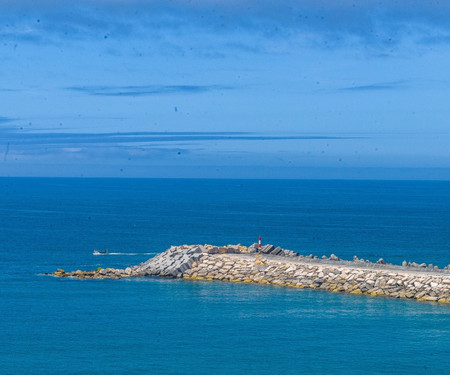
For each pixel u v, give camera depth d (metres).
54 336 64.88
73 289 86.75
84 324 69.06
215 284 88.88
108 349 60.84
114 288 87.12
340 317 70.44
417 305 74.81
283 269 89.69
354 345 61.47
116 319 71.06
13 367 56.00
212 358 58.31
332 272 85.69
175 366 56.25
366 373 54.66
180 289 85.62
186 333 65.50
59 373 54.50
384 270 84.38
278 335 64.56
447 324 67.50
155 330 66.75
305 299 78.56
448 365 56.44
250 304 76.69
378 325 67.31
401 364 56.62
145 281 91.94
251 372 54.91
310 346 61.31
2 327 68.06
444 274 80.62
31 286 89.19
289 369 55.53
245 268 92.44
